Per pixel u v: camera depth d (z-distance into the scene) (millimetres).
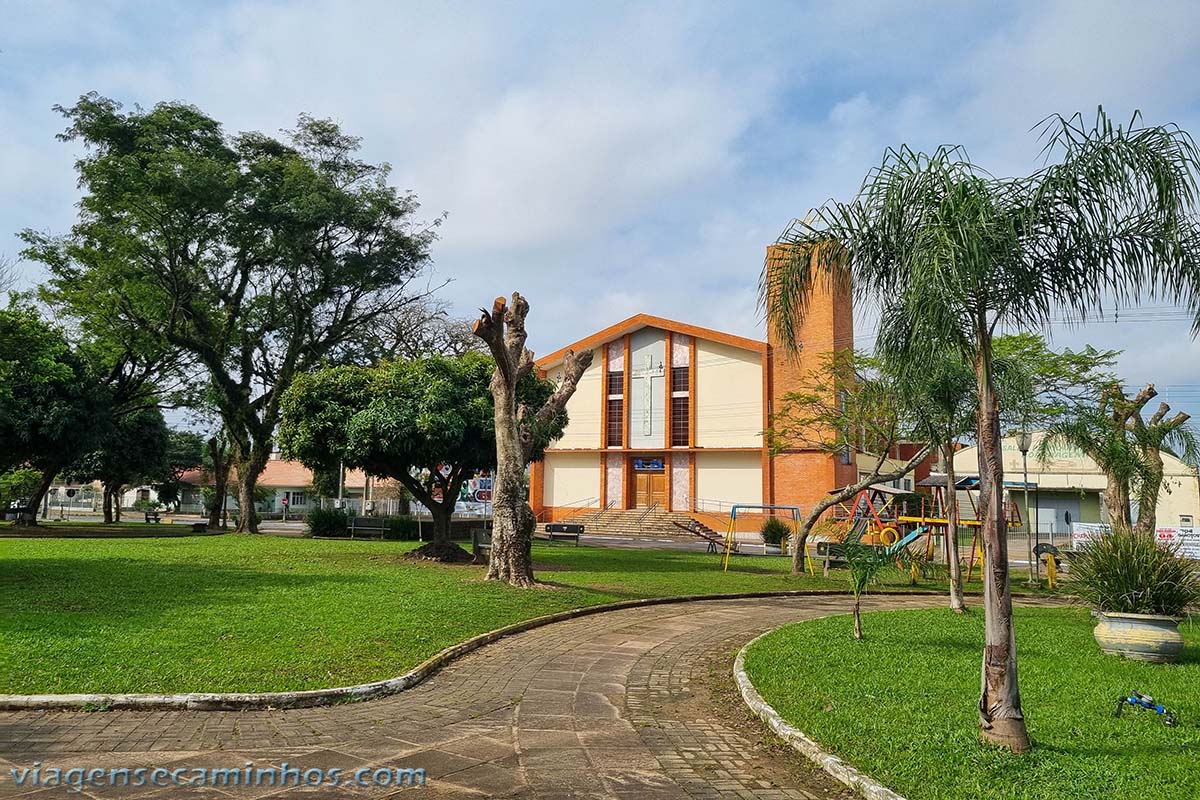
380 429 17531
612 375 43719
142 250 27531
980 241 5523
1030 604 16625
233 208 27734
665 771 5574
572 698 7719
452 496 20078
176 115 28141
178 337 29156
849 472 38938
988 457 6027
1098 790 4887
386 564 17641
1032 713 6695
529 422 16688
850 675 8109
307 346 31406
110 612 10031
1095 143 5809
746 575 20516
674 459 41531
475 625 10945
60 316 29906
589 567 20312
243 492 30969
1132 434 17797
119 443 39688
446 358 19891
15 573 13438
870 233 6332
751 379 39938
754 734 6551
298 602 11297
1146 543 10312
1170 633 9203
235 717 6570
